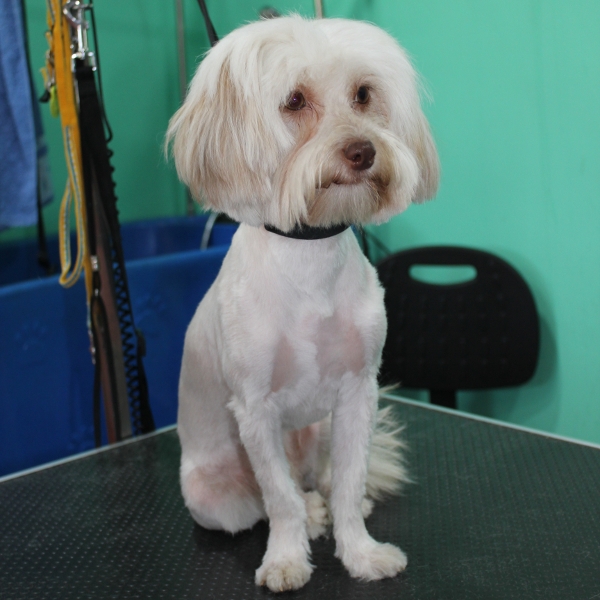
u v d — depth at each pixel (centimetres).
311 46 106
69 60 151
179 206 304
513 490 137
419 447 156
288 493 120
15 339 190
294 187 103
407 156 111
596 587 107
